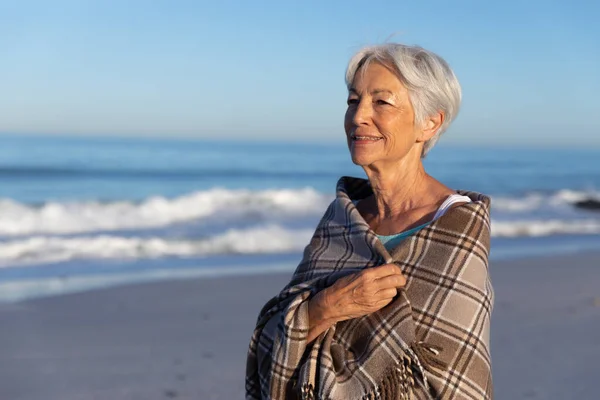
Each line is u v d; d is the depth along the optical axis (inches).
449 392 68.5
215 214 727.1
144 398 206.1
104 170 1347.2
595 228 732.7
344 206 80.6
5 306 325.1
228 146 3639.3
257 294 358.6
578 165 2406.5
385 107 75.4
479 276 71.0
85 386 217.3
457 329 69.2
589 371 226.8
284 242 559.5
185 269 447.2
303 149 3425.2
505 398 202.7
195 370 231.6
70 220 650.2
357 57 77.4
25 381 221.5
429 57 75.8
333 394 69.9
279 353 73.9
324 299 71.6
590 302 337.1
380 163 78.3
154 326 289.6
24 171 1229.7
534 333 274.2
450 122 78.0
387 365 69.2
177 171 1487.5
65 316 306.3
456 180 1599.4
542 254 544.4
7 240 550.0
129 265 460.1
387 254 73.2
